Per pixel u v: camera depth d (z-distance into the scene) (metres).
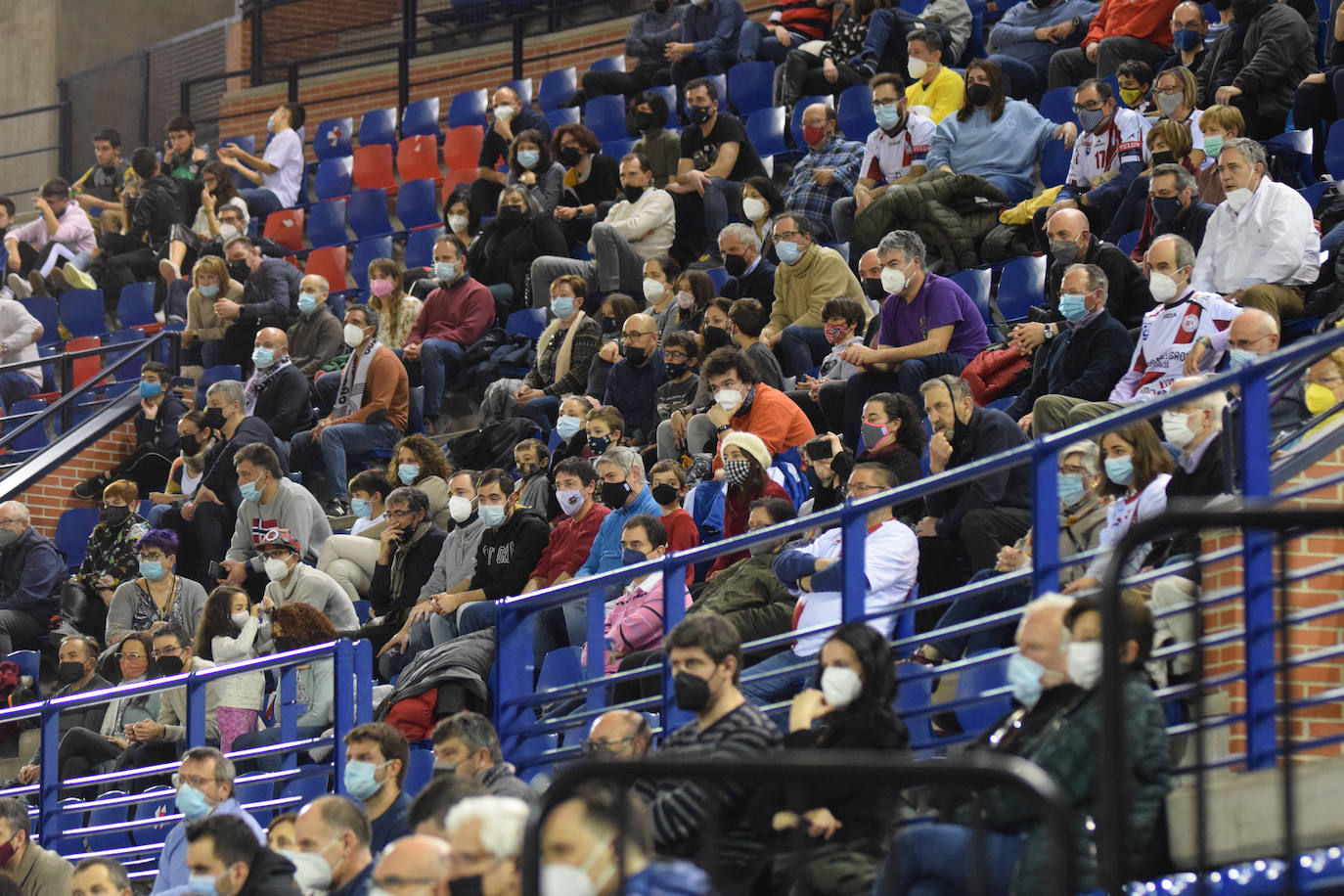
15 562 19.95
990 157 19.12
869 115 22.41
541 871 6.16
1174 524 6.50
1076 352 14.31
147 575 17.45
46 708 14.70
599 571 14.70
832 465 13.66
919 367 15.26
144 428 21.84
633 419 17.55
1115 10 20.14
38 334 25.61
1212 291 14.88
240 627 15.62
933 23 22.27
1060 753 7.53
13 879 12.91
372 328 20.08
